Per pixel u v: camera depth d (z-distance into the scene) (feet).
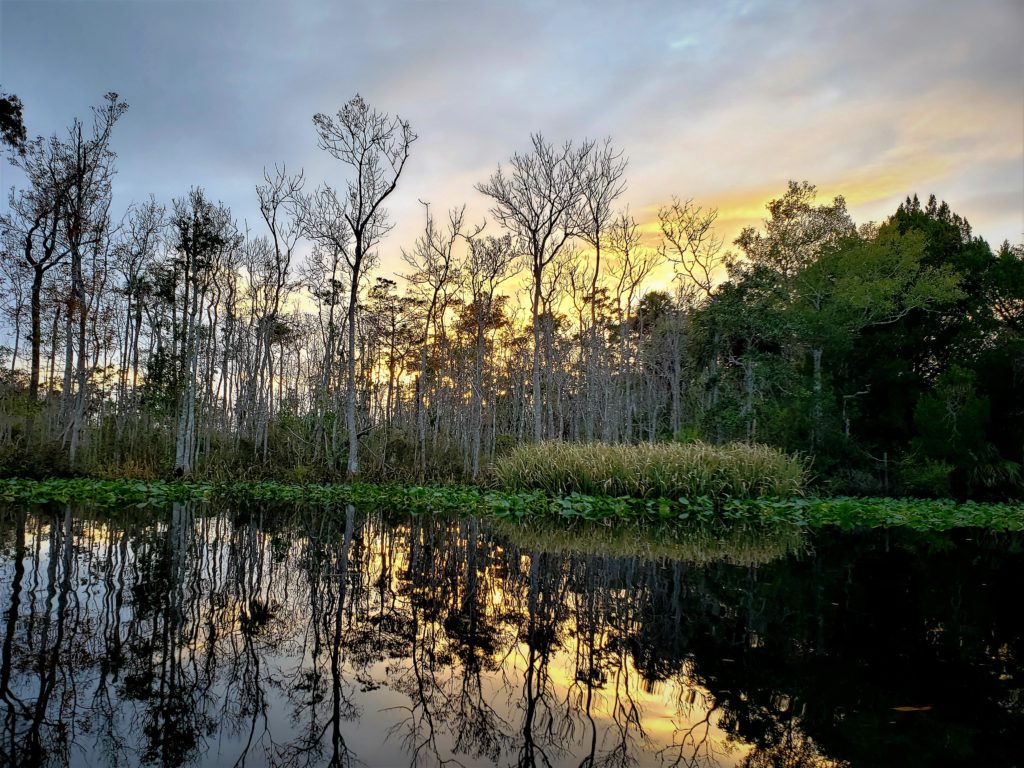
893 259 74.69
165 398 69.15
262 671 13.83
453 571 24.66
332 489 53.42
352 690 12.87
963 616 18.53
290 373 116.57
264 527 36.06
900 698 12.37
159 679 13.20
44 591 20.13
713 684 13.20
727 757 9.88
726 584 22.67
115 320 76.74
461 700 12.43
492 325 103.09
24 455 57.67
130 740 10.45
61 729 10.80
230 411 94.53
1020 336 73.72
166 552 27.50
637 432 114.93
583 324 108.99
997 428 67.87
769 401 72.38
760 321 69.41
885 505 50.01
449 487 56.13
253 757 9.90
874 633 16.69
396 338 98.07
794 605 19.71
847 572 25.16
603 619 18.02
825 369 75.05
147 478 59.16
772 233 91.71
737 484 47.01
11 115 50.55
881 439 72.95
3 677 13.09
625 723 11.34
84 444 65.77
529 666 14.35
